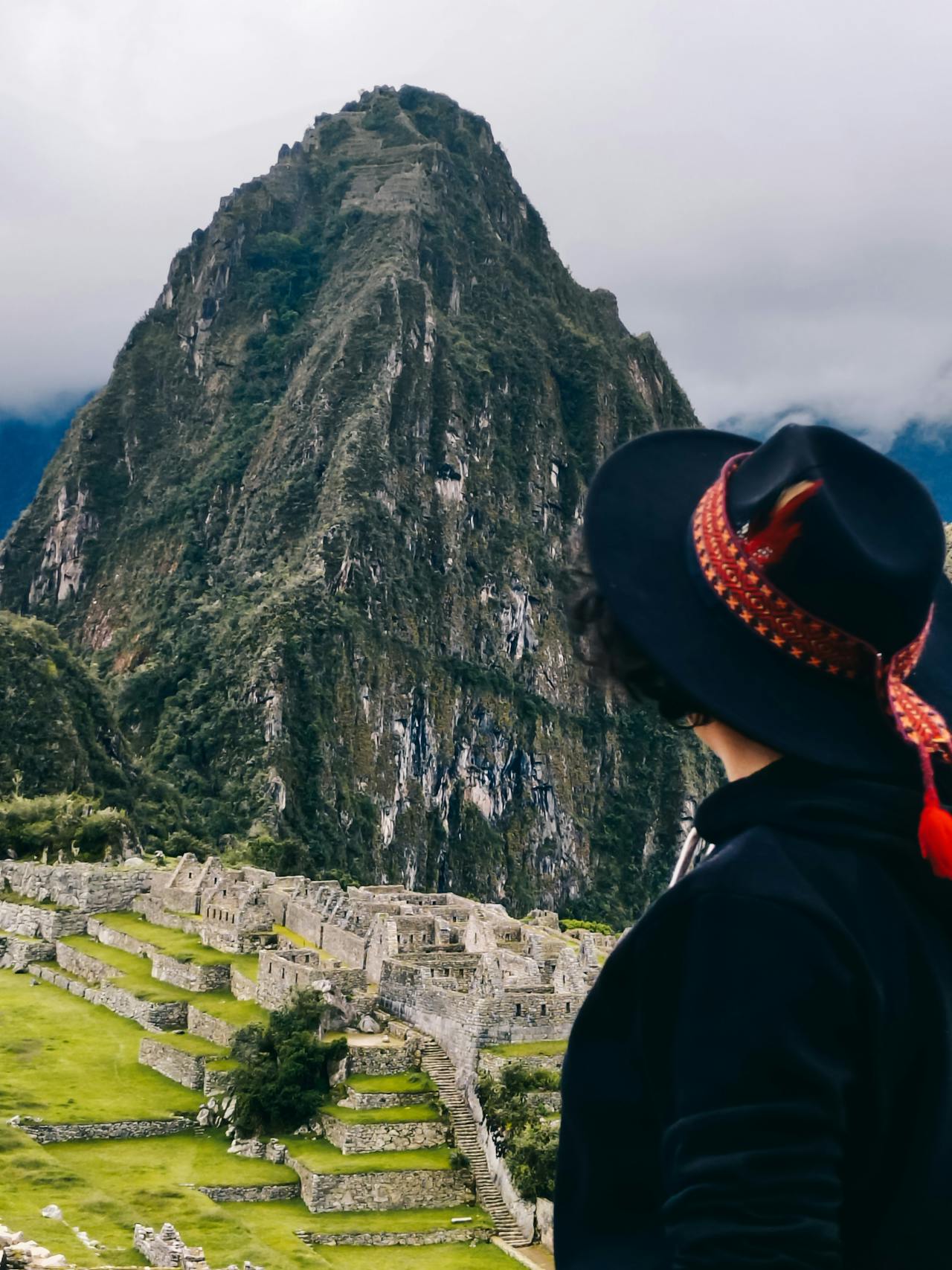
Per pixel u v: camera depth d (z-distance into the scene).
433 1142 61.69
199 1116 66.31
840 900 5.09
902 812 5.30
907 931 5.12
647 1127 5.33
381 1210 58.38
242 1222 52.38
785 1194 4.68
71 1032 78.81
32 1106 66.12
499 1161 59.00
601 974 5.55
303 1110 63.69
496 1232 55.75
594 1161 5.45
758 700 5.43
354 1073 65.50
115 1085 70.31
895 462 5.50
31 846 139.75
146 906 99.00
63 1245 41.78
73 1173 51.59
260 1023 68.94
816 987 4.88
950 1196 4.92
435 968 70.31
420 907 88.44
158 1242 41.09
